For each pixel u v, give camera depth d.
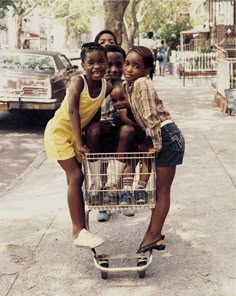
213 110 13.89
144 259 4.46
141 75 4.41
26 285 4.32
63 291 4.21
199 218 5.79
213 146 9.40
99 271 4.55
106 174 4.29
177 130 4.44
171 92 19.11
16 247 5.11
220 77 14.87
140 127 4.47
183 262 4.68
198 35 33.34
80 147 4.26
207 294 4.11
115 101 4.52
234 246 5.02
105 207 4.31
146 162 4.33
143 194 4.31
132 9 30.33
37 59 12.85
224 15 24.33
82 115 4.43
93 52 4.28
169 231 5.43
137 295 4.11
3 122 13.20
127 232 5.44
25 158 9.53
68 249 5.04
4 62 12.73
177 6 42.31
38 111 12.74
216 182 7.14
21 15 31.20
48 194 6.96
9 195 7.00
